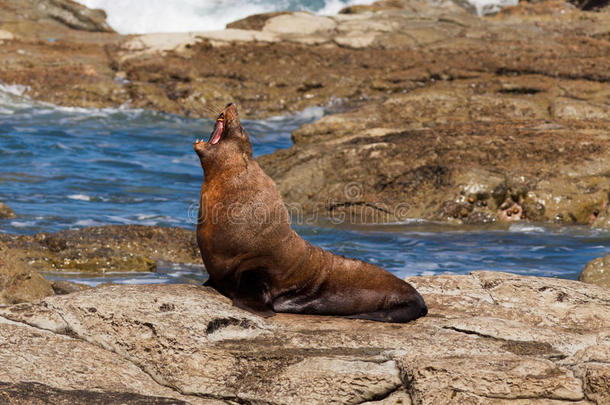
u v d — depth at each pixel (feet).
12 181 199.41
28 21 409.08
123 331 63.67
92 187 199.52
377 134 212.43
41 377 56.54
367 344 64.18
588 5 499.51
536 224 166.71
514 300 84.28
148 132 290.97
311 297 73.51
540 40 376.48
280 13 414.62
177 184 211.00
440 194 176.76
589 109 239.30
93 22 447.83
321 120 234.79
